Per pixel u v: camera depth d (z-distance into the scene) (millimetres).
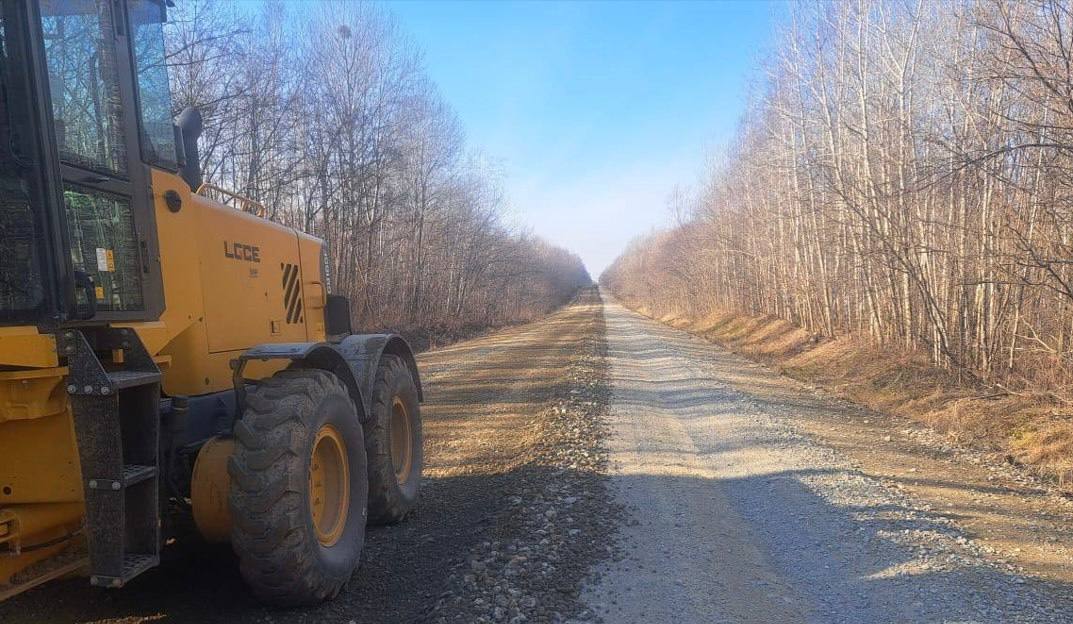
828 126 17891
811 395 12516
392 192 25922
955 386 11547
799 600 4031
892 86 14516
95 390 2969
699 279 39906
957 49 11719
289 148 19609
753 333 26109
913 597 4004
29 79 2949
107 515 3020
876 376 13188
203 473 3740
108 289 3373
